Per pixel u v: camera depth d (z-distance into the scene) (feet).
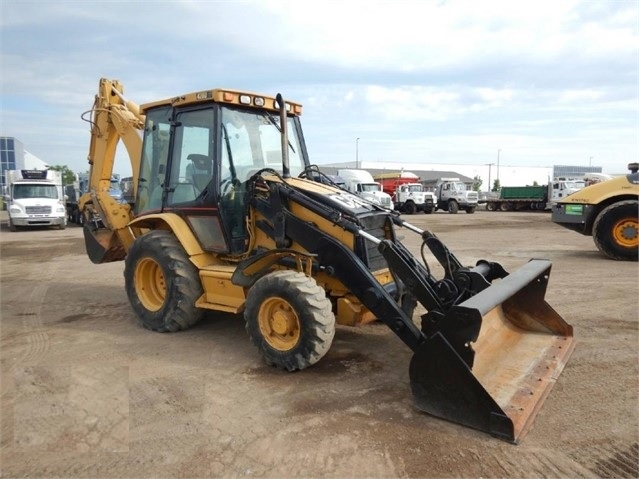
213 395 14.03
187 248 18.53
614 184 34.83
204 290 18.86
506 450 11.07
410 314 16.88
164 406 13.43
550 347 15.53
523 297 16.65
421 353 12.34
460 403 11.96
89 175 25.70
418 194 112.98
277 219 16.80
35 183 73.31
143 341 18.80
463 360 11.85
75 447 11.54
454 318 11.89
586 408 12.91
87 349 18.04
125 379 15.24
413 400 13.28
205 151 18.56
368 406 13.23
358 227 15.53
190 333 19.62
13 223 69.77
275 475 10.34
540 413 12.67
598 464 10.58
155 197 21.03
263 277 15.67
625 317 20.63
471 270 15.07
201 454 11.14
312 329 14.51
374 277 15.30
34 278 32.73
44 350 18.07
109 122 24.26
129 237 24.06
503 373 13.73
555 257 36.58
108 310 23.81
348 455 11.00
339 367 15.89
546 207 121.70
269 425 12.34
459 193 115.24
